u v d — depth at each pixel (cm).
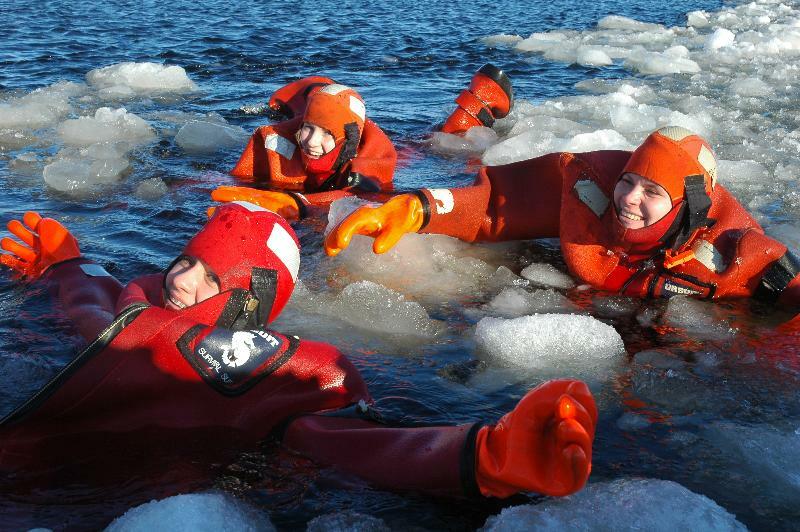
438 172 643
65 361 334
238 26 1229
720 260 420
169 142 686
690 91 944
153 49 1054
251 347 290
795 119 820
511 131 762
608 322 405
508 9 1555
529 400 235
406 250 466
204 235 316
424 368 350
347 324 388
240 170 604
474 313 410
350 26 1277
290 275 328
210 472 272
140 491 264
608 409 325
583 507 256
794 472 285
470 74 1002
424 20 1376
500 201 477
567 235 442
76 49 1033
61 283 388
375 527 248
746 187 605
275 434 289
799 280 411
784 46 1215
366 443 271
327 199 541
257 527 246
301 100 780
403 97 880
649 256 428
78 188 566
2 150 646
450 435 256
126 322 286
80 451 280
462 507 259
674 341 386
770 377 352
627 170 409
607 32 1322
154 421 291
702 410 325
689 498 259
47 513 253
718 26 1435
